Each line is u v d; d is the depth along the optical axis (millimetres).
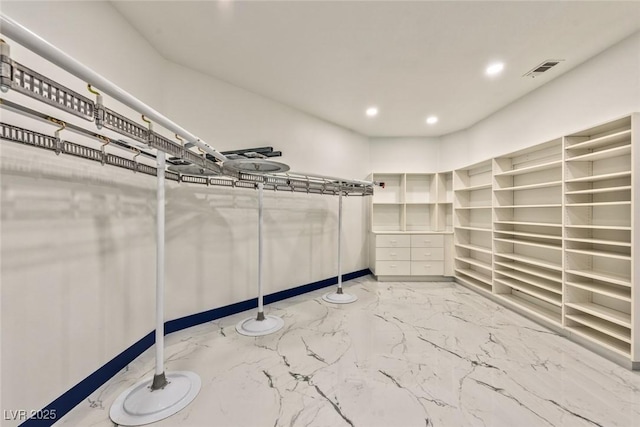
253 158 2029
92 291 1575
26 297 1218
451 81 2773
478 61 2410
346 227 4242
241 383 1653
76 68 822
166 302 2357
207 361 1910
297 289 3535
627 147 1833
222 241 2748
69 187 1434
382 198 4582
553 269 2496
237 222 2869
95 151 1348
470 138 4137
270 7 1777
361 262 4500
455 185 4047
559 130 2660
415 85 2857
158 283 1539
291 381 1676
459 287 3844
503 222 3029
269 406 1457
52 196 1342
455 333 2367
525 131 3086
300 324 2576
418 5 1758
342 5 1760
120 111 1872
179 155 1478
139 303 2006
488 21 1901
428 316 2768
